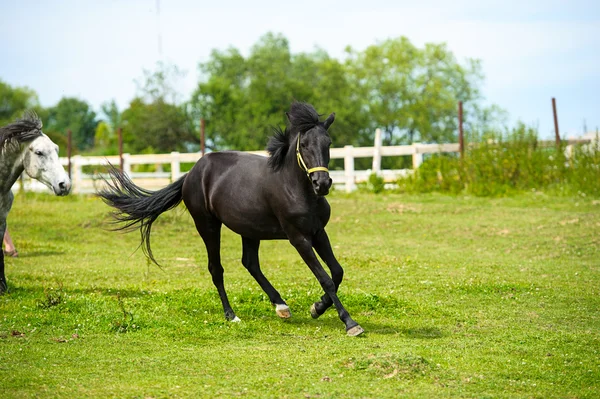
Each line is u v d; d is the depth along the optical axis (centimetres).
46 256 1548
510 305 993
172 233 1878
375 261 1411
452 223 1900
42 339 793
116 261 1497
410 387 621
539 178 2422
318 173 788
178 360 712
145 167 4103
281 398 590
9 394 596
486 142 2562
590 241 1568
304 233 841
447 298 1039
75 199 2597
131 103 5753
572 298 1032
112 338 802
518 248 1563
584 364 704
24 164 1051
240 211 895
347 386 621
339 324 888
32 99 10050
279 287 1133
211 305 970
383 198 2395
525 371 677
